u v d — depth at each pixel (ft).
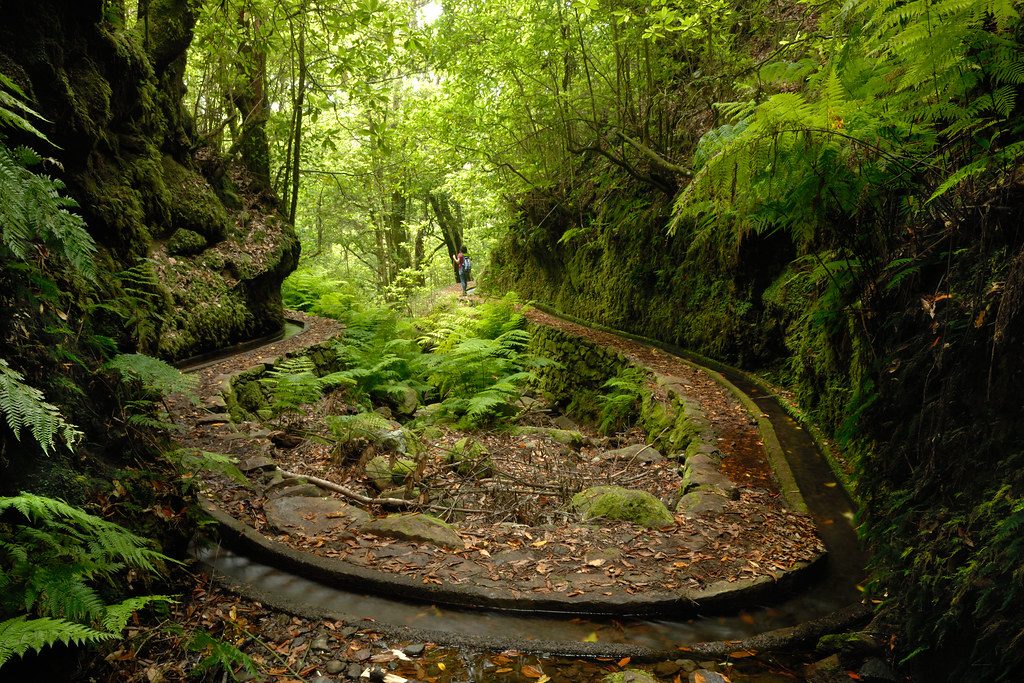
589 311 40.93
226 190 35.42
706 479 15.08
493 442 21.56
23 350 8.75
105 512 9.07
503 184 47.34
